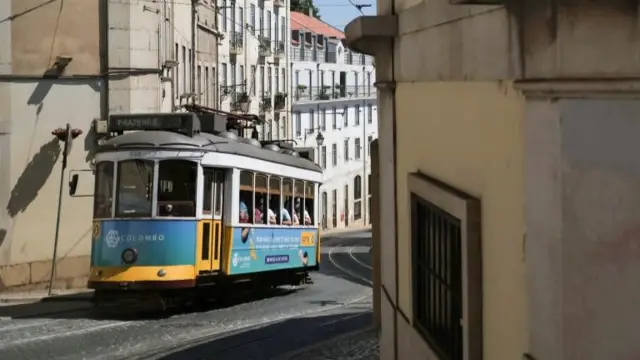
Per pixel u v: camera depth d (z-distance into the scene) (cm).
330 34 7500
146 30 2405
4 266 2233
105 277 1644
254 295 2244
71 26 2319
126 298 1655
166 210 1648
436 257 611
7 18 2250
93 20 2344
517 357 404
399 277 764
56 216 2305
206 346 1341
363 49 800
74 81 2322
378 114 855
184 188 1667
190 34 3362
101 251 1656
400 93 752
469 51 480
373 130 7900
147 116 1730
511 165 407
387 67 774
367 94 7712
